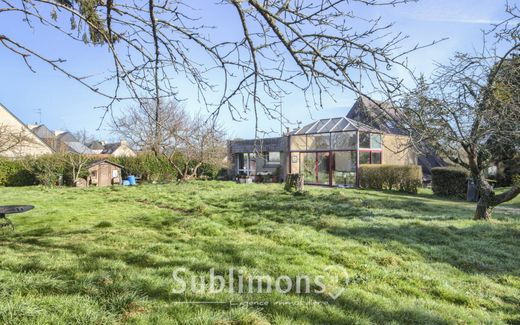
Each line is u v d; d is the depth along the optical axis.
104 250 5.26
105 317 2.98
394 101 3.13
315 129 23.05
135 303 3.28
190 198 12.73
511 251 6.06
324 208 10.15
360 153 20.97
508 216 9.80
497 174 18.30
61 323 2.85
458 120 7.17
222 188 16.42
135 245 5.64
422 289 4.29
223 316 3.12
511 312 3.81
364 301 3.71
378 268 4.87
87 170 22.38
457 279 4.68
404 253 5.70
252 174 28.39
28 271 4.17
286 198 12.50
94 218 8.75
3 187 19.88
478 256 5.69
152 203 11.92
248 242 6.01
